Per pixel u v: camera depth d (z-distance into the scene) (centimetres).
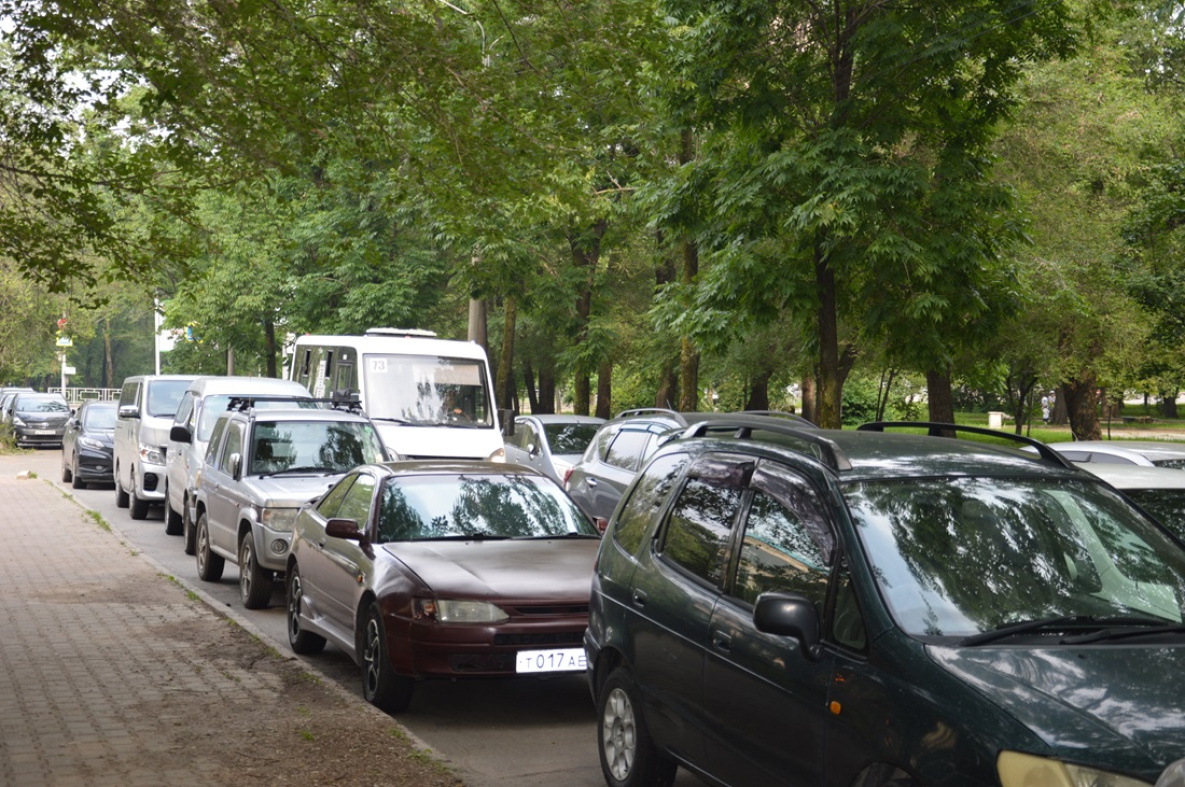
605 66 1106
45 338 4822
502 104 1119
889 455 531
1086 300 2178
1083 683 399
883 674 427
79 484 2814
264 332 4262
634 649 601
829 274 1611
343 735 717
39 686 842
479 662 791
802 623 452
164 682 857
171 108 1062
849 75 1562
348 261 3366
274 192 1165
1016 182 2158
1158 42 2895
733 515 561
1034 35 1639
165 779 627
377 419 1905
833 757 441
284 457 1330
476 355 2014
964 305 1554
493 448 1908
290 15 1002
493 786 629
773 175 1509
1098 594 470
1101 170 2267
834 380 1612
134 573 1420
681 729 553
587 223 1277
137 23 971
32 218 1098
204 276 1180
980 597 455
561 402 8056
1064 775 362
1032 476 524
